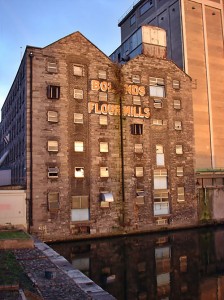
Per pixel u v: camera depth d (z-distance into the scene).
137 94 36.66
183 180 38.34
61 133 32.22
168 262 22.98
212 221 39.72
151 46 39.00
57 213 31.20
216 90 46.12
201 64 45.34
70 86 33.16
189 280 19.19
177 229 37.09
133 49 41.25
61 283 14.33
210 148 44.44
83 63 34.09
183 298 16.47
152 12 51.00
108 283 18.47
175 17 46.03
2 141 58.09
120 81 35.69
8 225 28.97
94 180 33.31
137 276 19.80
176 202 37.50
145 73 37.50
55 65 32.66
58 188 31.53
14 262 17.11
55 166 31.62
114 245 28.83
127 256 24.56
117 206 34.06
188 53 44.47
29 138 31.03
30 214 30.17
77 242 30.56
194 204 38.69
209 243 29.30
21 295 11.27
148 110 37.06
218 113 45.88
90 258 23.97
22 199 30.14
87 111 33.75
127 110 35.81
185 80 40.22
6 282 12.98
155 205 36.16
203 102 44.78
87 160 33.19
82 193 32.62
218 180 41.44
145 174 35.97
